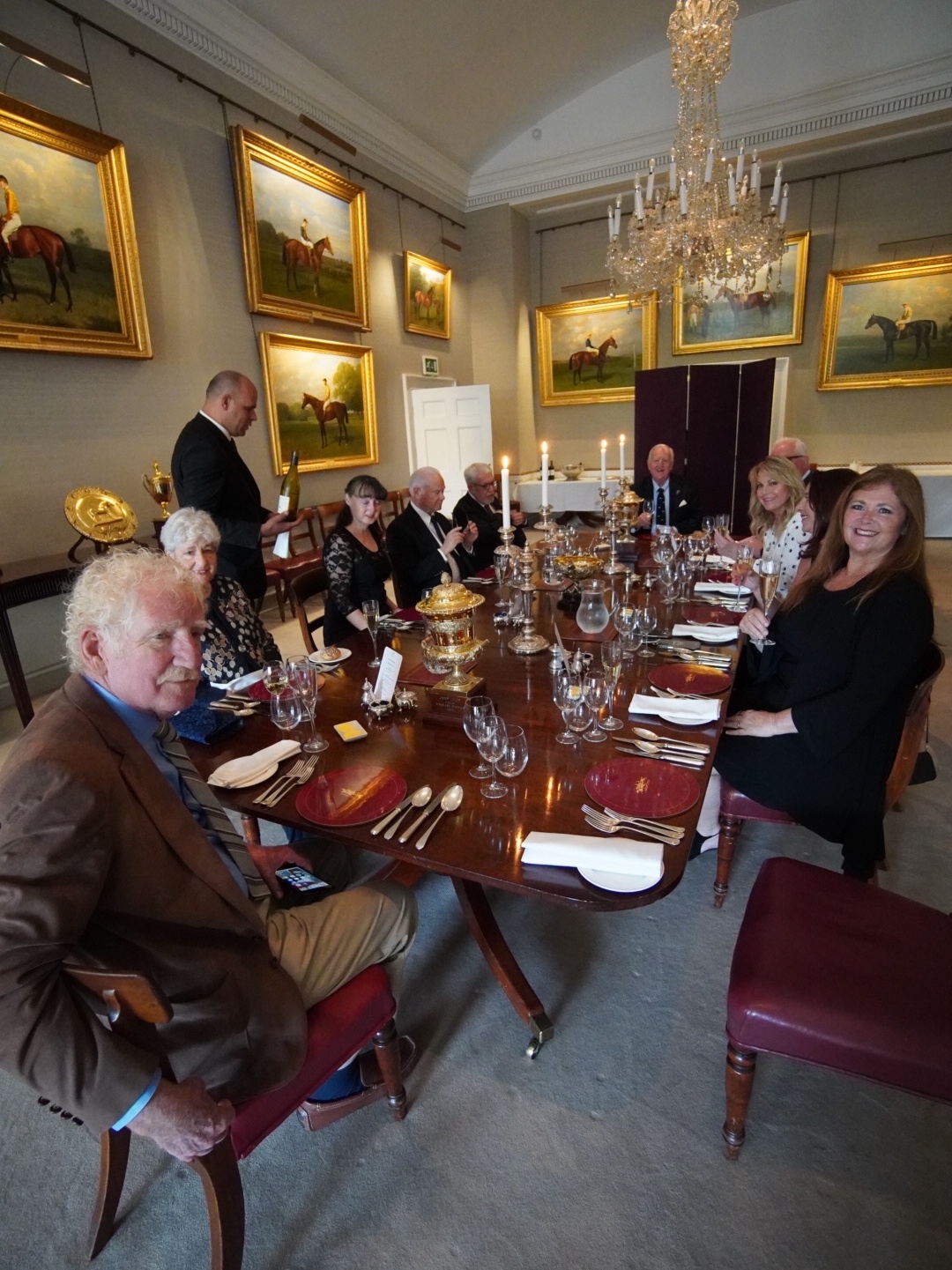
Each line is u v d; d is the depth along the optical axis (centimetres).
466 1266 109
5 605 291
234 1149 96
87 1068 76
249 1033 98
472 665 191
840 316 612
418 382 655
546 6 491
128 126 363
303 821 122
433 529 323
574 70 584
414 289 624
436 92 543
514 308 715
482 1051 146
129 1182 125
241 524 274
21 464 330
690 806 118
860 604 156
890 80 523
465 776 135
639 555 330
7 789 78
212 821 118
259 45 425
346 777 135
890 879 193
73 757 82
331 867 163
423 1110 134
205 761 150
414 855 111
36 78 319
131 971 75
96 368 360
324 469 533
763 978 110
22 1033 73
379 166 570
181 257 401
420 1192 120
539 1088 137
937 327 584
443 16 465
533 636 212
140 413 385
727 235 399
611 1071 140
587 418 763
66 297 334
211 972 95
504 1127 130
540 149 652
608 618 202
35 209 316
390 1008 120
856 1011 102
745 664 225
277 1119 101
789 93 552
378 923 125
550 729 151
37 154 314
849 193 592
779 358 648
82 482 357
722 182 394
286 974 107
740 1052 112
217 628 193
